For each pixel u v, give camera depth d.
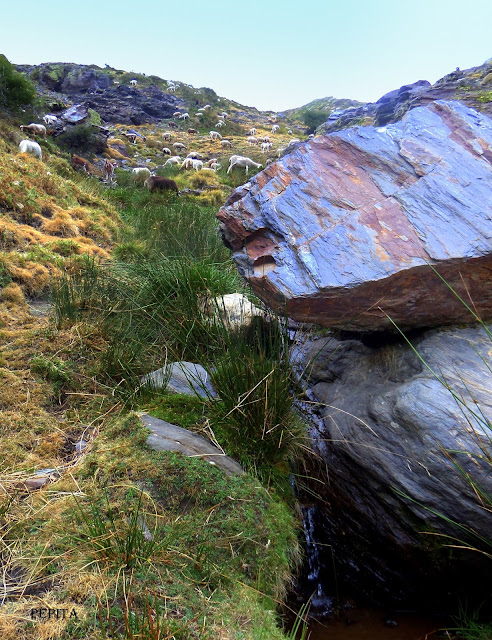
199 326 3.72
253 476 2.64
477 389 2.37
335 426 2.86
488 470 2.14
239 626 1.81
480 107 6.04
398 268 2.45
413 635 2.37
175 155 29.27
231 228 3.20
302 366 3.46
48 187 7.55
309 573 2.71
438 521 2.32
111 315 4.25
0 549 1.96
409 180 2.81
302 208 2.89
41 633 1.61
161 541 2.09
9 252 5.14
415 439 2.37
